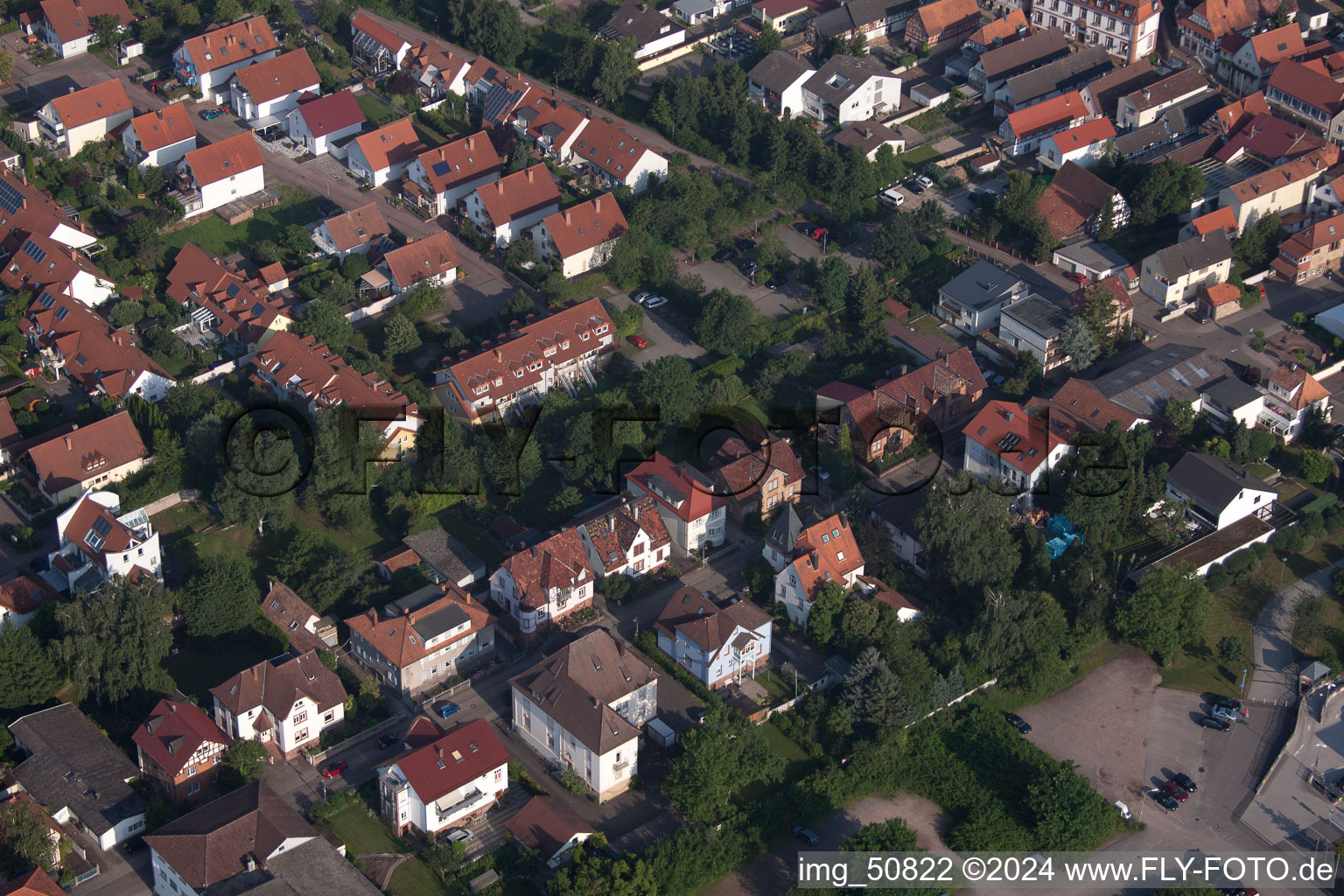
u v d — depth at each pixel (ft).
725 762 530.68
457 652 589.32
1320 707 596.29
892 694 563.07
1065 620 608.19
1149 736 584.40
